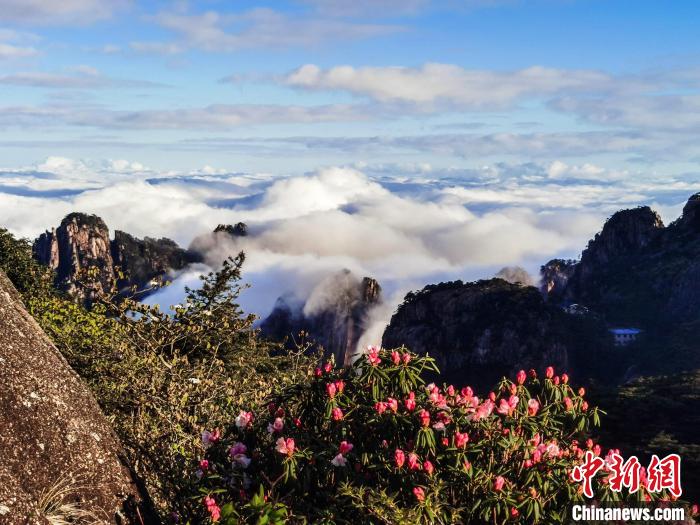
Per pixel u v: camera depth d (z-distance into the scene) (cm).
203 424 802
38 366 502
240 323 1235
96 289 1139
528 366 10206
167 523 530
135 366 939
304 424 484
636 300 13950
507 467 454
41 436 457
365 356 478
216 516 405
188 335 1166
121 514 475
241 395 881
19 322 531
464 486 436
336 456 437
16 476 425
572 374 10338
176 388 870
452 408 466
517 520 429
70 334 1043
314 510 432
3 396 450
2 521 377
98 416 529
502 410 466
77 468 466
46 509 427
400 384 471
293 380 1035
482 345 10431
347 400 470
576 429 486
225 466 486
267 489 455
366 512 416
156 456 630
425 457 446
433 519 404
